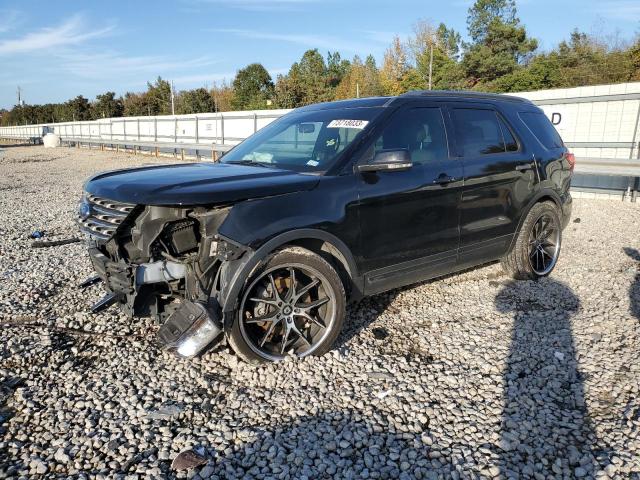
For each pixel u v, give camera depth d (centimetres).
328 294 357
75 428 285
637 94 1091
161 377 340
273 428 285
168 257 334
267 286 342
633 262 593
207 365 354
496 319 434
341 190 364
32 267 579
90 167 1995
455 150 447
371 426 285
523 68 5294
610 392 319
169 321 328
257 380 334
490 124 491
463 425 287
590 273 550
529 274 525
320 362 353
